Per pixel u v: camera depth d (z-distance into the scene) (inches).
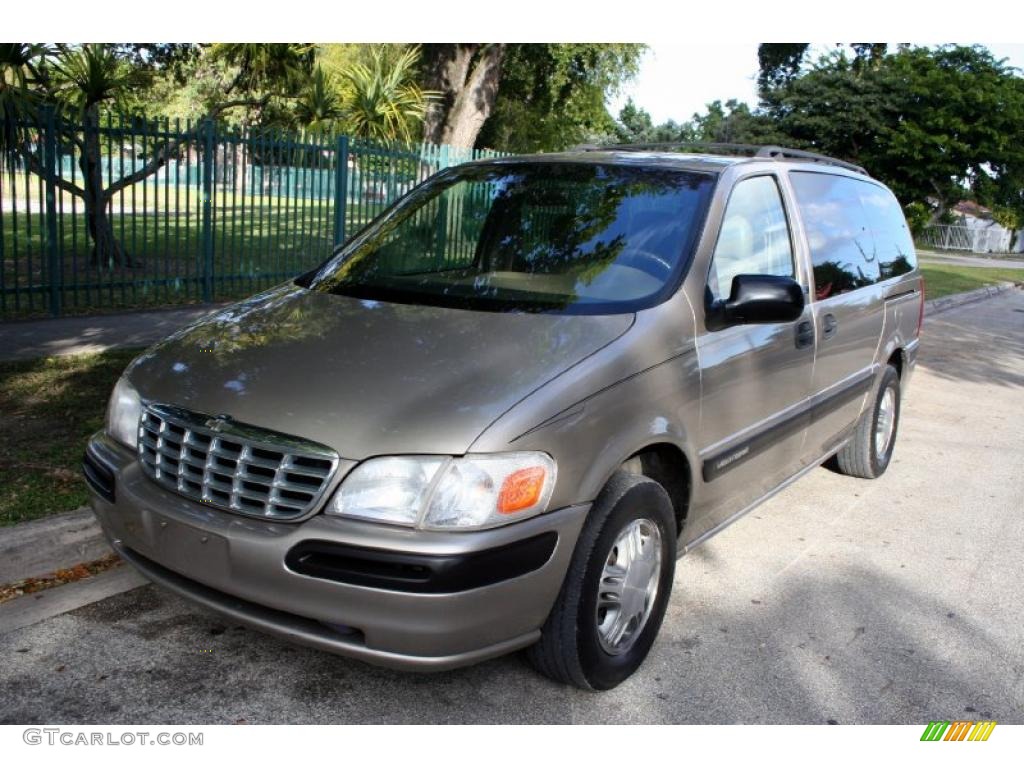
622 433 122.4
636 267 144.7
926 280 860.6
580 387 118.3
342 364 121.2
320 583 106.2
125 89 446.0
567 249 151.3
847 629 152.3
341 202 484.7
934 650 146.8
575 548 117.4
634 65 909.2
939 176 1526.8
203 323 144.6
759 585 167.9
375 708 121.9
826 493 224.7
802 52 1646.2
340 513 107.3
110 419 130.9
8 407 229.6
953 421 310.0
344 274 159.6
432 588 104.3
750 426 157.8
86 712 116.9
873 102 1510.8
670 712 125.0
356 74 556.1
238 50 582.6
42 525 152.1
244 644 134.6
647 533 132.1
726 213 156.4
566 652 119.9
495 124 1057.5
